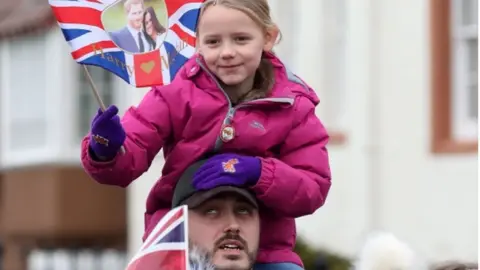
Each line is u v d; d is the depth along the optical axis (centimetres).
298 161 946
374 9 2991
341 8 3086
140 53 909
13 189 4325
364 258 1091
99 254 4325
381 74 2986
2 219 4353
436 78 2900
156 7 911
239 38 917
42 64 4281
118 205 4197
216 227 909
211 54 917
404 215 2942
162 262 874
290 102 935
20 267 4316
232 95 943
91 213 4194
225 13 911
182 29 916
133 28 908
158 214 955
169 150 951
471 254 2823
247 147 931
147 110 930
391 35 2970
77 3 901
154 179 3412
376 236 1102
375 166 2991
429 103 2908
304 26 3142
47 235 4216
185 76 938
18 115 4331
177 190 917
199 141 929
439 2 2894
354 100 3023
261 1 925
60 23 898
